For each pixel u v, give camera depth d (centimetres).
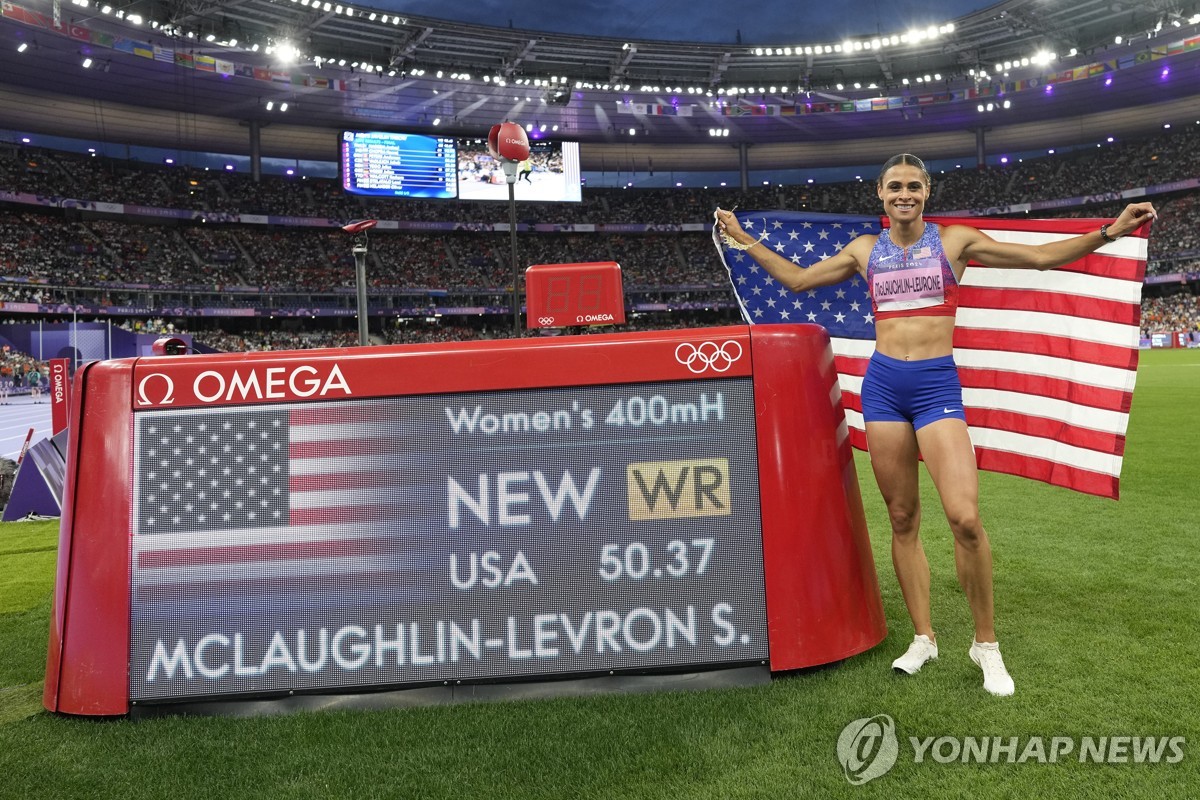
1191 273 4378
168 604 247
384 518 252
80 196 3725
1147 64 3888
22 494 681
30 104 3516
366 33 3344
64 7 2728
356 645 247
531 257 4700
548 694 247
